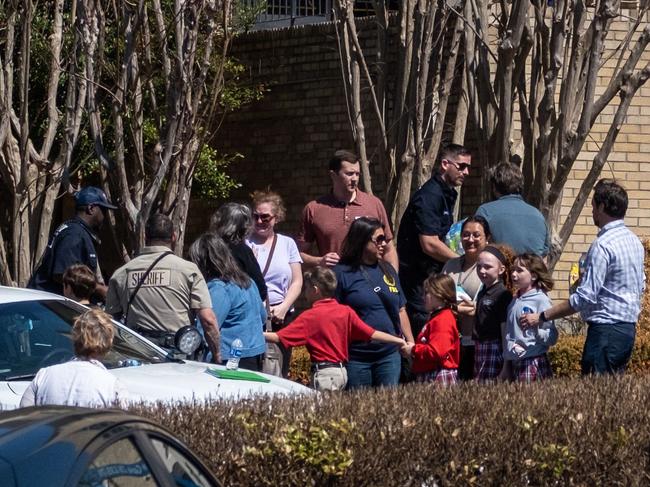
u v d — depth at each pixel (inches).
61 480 367.9
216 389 751.7
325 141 1726.1
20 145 1193.4
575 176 1560.0
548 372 940.0
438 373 935.7
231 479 567.2
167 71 1083.3
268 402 646.5
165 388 734.5
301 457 569.3
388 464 585.9
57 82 1270.9
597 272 912.3
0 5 1352.1
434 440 598.9
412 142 1232.8
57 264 1044.5
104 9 1172.5
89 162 1453.0
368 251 981.2
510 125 1151.0
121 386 684.7
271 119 1787.6
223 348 935.7
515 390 705.0
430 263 1069.1
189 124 1074.1
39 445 384.2
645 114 1572.3
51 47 1264.8
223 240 967.6
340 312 950.4
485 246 981.8
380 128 1267.2
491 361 965.8
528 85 1408.7
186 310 914.1
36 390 667.4
